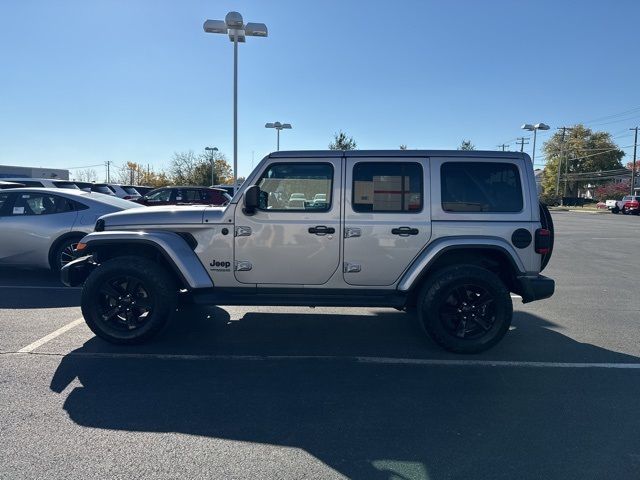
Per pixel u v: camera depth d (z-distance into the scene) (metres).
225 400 3.97
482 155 5.17
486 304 5.10
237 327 6.07
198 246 5.23
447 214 5.10
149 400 3.95
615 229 24.72
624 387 4.32
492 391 4.21
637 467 3.07
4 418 3.61
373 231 5.09
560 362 4.95
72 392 4.08
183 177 54.94
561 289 8.75
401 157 5.16
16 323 5.99
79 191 8.70
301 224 5.12
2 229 8.09
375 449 3.25
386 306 5.17
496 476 2.96
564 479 2.93
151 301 5.17
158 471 2.96
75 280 5.45
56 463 3.02
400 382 4.40
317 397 4.06
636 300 7.85
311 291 5.22
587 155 89.12
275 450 3.22
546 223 5.29
